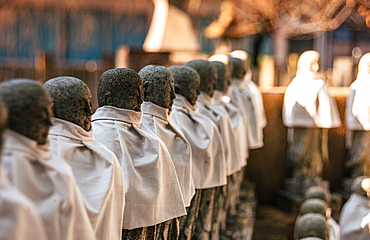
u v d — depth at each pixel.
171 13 12.93
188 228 3.67
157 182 2.64
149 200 2.59
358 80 7.06
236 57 6.63
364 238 4.32
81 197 1.88
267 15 11.42
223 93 5.04
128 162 2.59
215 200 4.20
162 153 2.73
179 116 3.65
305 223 3.93
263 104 7.64
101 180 2.15
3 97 1.68
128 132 2.68
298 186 7.14
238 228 5.00
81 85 2.24
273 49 16.67
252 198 6.55
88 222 1.81
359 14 13.02
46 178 1.72
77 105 2.21
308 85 6.74
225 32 12.70
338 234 4.93
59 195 1.71
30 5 17.03
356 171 7.41
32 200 1.66
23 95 1.70
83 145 2.23
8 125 1.68
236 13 12.25
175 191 2.79
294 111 6.83
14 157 1.65
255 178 7.71
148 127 3.12
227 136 4.36
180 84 3.71
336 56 16.09
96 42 18.23
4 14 16.33
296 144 7.09
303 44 16.59
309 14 12.04
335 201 7.34
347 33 15.93
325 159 7.29
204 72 4.23
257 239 5.94
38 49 16.69
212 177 3.74
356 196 4.46
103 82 2.71
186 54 11.83
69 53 18.00
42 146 1.76
